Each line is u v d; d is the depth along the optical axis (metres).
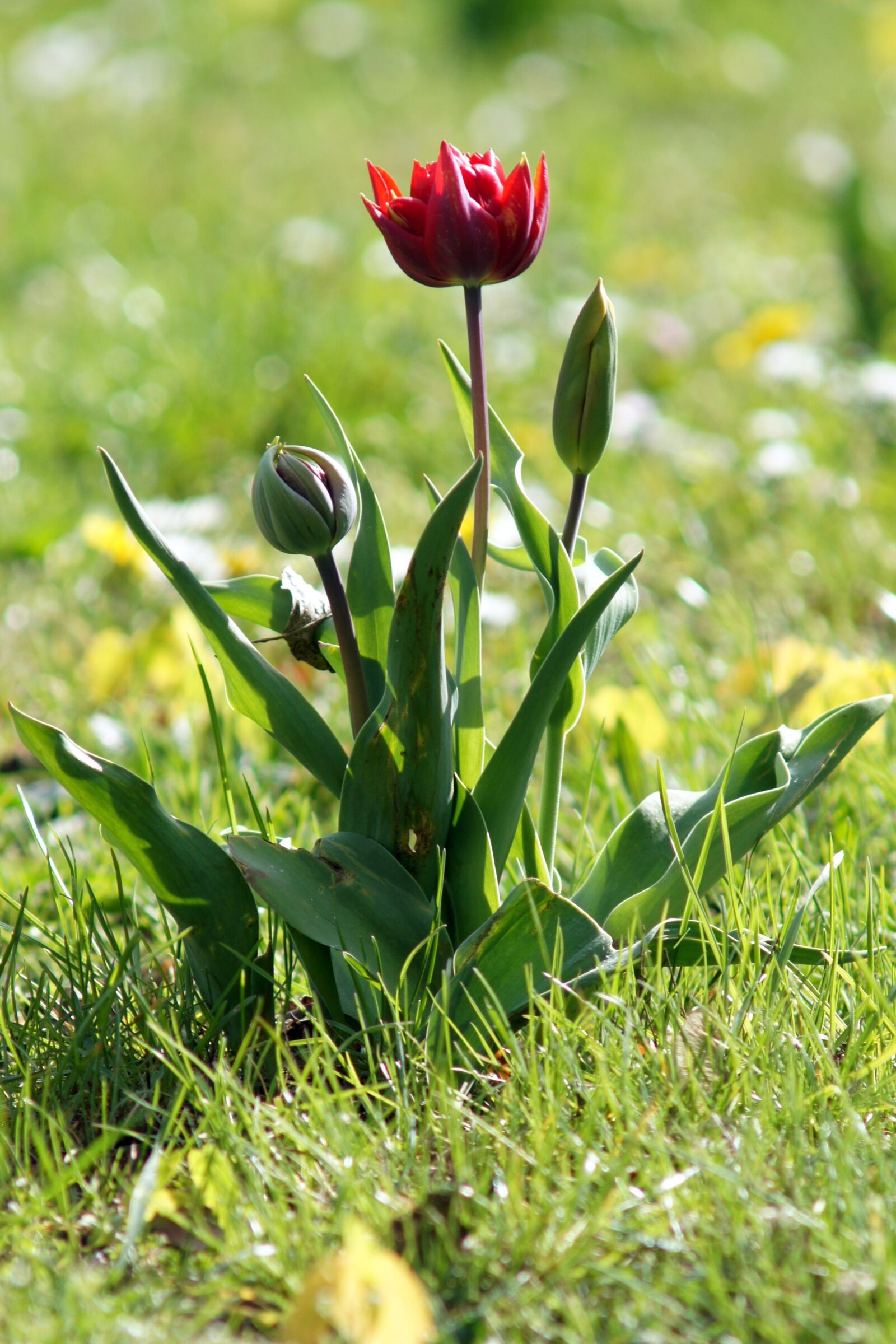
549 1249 1.81
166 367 3.86
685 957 1.91
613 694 2.21
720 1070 1.88
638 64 9.09
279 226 5.66
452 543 1.85
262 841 1.89
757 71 9.03
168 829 1.90
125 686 2.32
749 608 2.40
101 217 6.04
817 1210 1.82
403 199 1.88
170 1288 1.81
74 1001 1.93
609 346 1.89
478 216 1.87
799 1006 1.91
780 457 3.10
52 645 2.51
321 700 2.31
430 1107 1.86
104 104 8.07
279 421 3.54
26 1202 1.84
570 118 7.95
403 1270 1.78
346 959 1.90
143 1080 1.91
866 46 9.70
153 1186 1.82
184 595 1.91
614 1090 1.86
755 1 10.37
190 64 8.84
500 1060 1.90
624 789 2.14
